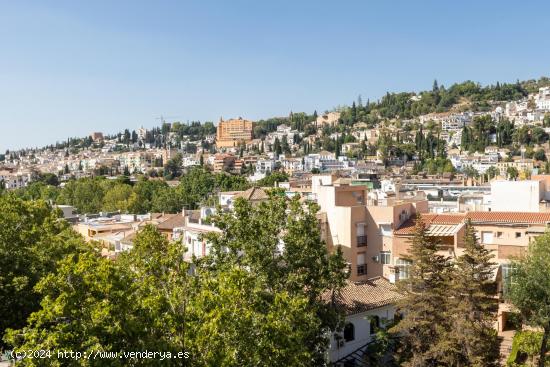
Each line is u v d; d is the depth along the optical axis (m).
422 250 41.62
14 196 45.53
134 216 113.50
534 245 44.25
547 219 55.69
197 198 186.50
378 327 48.22
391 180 190.00
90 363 20.97
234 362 24.11
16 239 40.72
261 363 25.61
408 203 63.59
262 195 97.56
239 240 37.69
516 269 42.91
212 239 38.53
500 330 52.62
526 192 65.50
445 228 57.53
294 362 26.27
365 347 49.47
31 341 21.34
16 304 38.25
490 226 57.12
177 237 71.81
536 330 48.59
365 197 67.25
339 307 44.81
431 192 137.12
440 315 40.31
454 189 144.25
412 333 41.56
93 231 95.88
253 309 27.70
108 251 79.38
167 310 25.23
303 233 38.75
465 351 38.81
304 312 31.20
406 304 41.19
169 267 28.23
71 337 21.66
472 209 81.25
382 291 52.50
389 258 59.34
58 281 22.69
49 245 42.94
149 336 23.30
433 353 38.81
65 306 21.89
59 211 48.53
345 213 59.59
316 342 36.56
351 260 59.09
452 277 41.22
